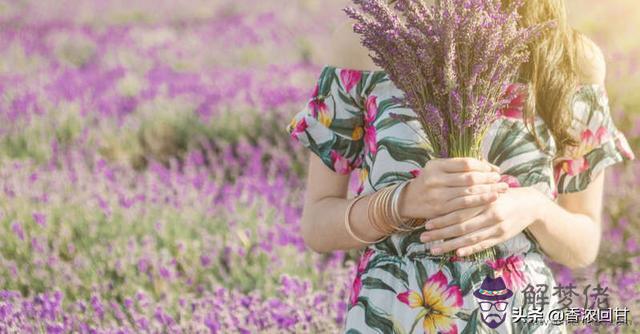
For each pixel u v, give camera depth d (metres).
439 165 1.83
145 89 9.42
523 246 2.00
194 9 17.73
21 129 7.93
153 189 5.80
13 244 4.96
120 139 7.92
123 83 9.93
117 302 4.29
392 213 1.90
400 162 2.01
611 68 7.21
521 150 1.99
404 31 1.87
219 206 5.65
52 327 3.81
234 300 4.10
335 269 4.43
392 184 2.03
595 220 2.13
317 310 3.92
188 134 8.13
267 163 7.25
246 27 14.56
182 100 8.89
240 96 8.70
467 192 1.80
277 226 5.02
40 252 4.78
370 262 2.06
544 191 2.03
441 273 1.97
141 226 5.23
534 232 1.99
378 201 1.93
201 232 5.13
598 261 4.88
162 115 8.37
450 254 1.96
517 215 1.89
